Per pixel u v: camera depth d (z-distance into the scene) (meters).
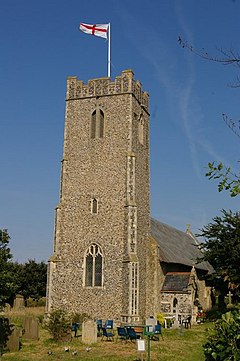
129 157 35.25
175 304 37.31
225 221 35.94
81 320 31.44
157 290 36.72
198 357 21.39
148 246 37.41
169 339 26.80
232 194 7.38
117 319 32.53
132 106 36.53
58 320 26.00
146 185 38.28
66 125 37.53
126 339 25.64
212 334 8.42
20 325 29.08
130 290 32.41
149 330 22.52
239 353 7.87
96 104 37.16
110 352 22.38
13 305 43.88
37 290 54.53
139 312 33.78
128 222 33.91
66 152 37.03
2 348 22.48
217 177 7.53
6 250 22.33
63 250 35.19
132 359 20.62
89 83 37.66
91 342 25.09
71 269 34.62
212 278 37.31
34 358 20.75
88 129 36.94
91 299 33.56
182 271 43.88
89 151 36.47
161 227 48.84
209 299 48.38
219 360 8.13
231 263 34.50
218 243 35.72
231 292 37.06
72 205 35.84
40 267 55.41
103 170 35.75
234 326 8.16
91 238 34.75
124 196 34.75
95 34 37.66
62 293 34.31
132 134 36.09
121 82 36.88
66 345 24.41
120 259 33.66
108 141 36.16
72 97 37.91
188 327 32.94
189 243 53.34
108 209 34.88
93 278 33.97
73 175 36.38
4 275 21.50
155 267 36.91
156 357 21.20
